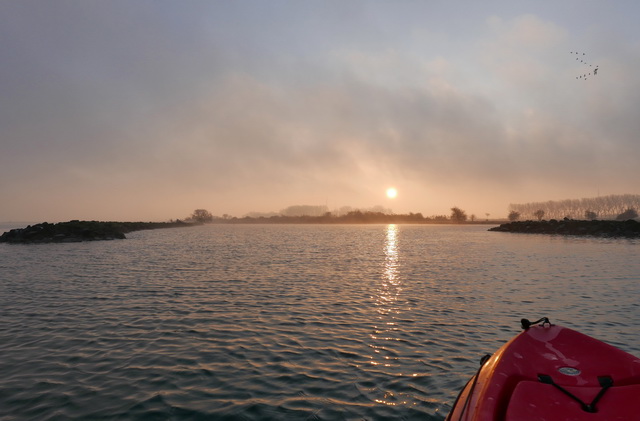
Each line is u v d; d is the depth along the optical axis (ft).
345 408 22.97
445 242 190.70
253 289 59.88
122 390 25.04
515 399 16.66
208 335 36.63
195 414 22.08
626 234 231.91
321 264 94.43
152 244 167.73
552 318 43.29
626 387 17.75
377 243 182.09
